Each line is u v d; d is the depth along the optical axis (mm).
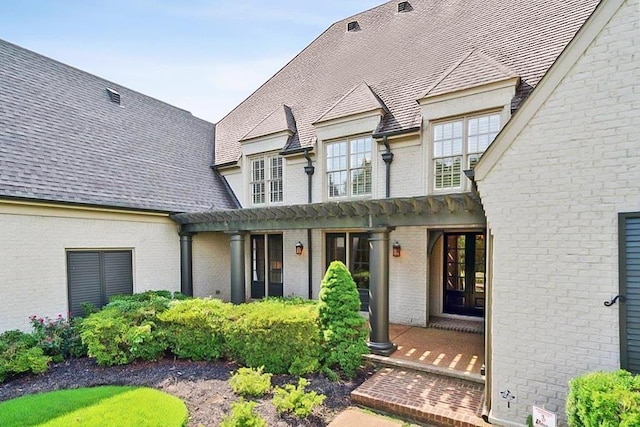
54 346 7172
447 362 6758
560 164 4441
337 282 6910
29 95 9781
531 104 4609
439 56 10539
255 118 14867
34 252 7887
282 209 8711
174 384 6145
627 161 4070
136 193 10234
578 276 4340
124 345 7266
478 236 10070
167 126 14305
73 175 8961
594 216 4246
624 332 4070
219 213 9984
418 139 9211
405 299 9734
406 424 5098
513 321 4734
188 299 8930
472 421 4848
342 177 10750
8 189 7301
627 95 4062
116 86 13461
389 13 14109
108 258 9500
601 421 3203
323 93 12797
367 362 7098
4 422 4738
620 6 4086
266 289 13156
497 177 4859
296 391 5184
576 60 4320
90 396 5590
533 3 9930
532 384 4598
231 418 4480
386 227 7363
